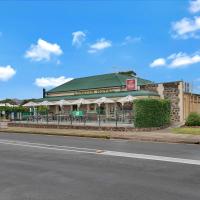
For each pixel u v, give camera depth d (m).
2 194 7.88
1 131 31.33
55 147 17.30
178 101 35.78
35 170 10.84
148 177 9.61
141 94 36.78
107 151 15.46
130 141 20.94
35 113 43.91
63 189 8.31
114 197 7.52
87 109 45.50
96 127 29.30
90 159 13.02
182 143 19.62
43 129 31.28
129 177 9.62
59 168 11.14
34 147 17.36
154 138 21.22
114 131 27.48
